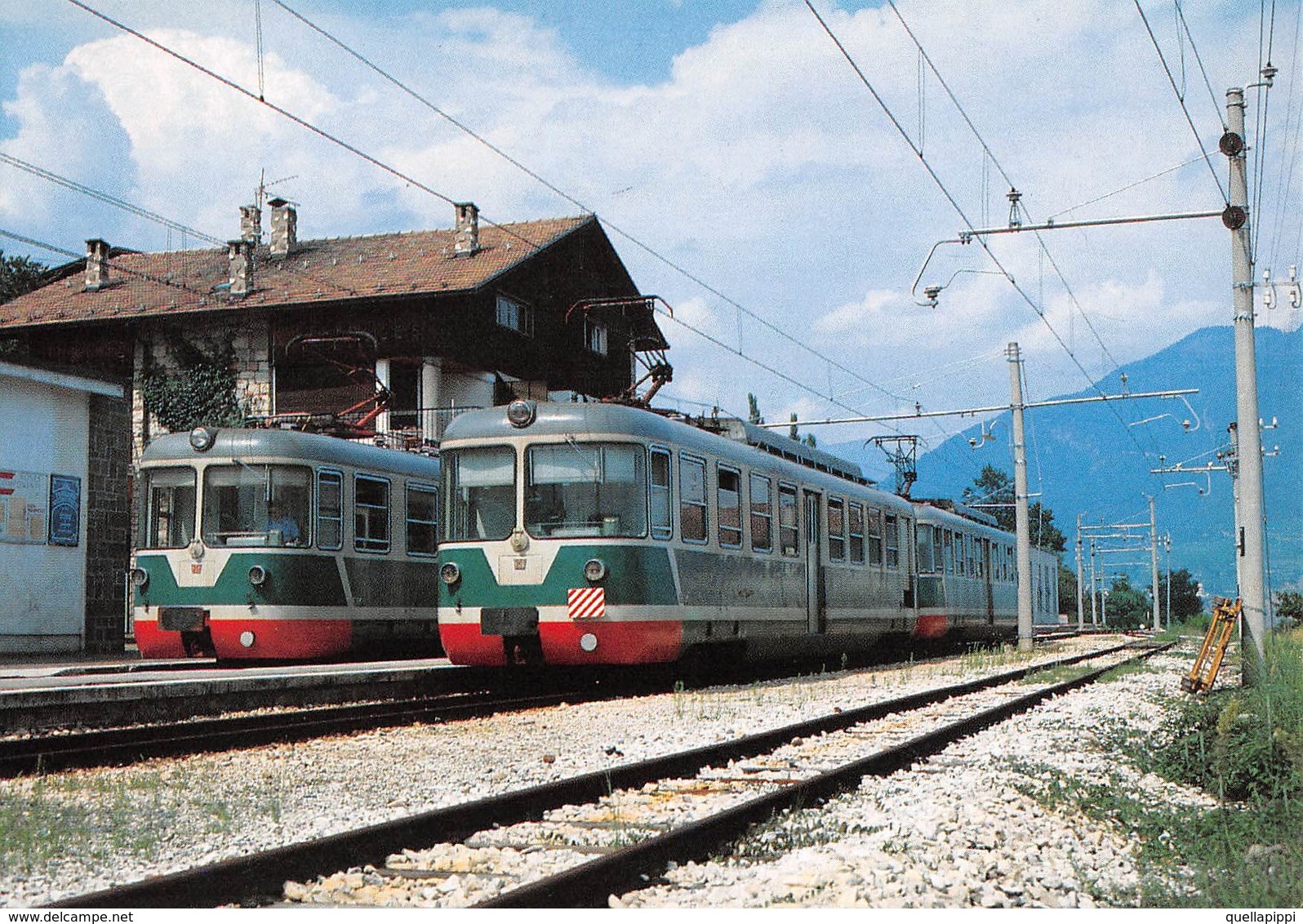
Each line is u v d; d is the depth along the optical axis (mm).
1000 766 9867
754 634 18453
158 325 36938
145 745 10898
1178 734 11766
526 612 15438
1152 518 67750
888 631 24953
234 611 18328
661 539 15812
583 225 40656
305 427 21266
